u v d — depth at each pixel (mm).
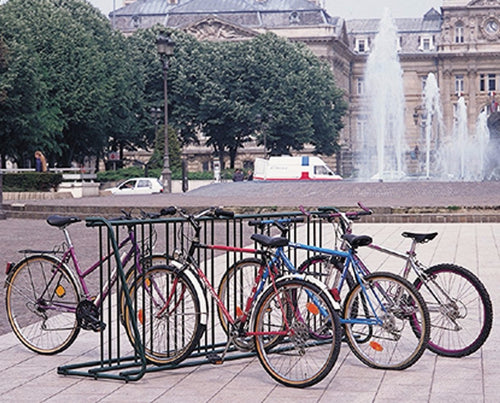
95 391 7391
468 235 21797
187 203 30656
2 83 57531
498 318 10297
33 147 63344
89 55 66000
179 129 88750
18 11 67625
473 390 7172
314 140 93625
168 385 7578
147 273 8242
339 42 121562
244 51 88688
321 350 7445
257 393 7258
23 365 8391
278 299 7613
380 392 7188
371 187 34125
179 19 124125
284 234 8922
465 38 130500
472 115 130375
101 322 8289
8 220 31250
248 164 110375
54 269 8820
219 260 16281
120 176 71188
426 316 7762
